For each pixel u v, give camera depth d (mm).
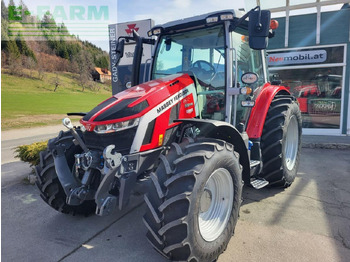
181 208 1996
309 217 3021
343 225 2836
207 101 3262
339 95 7449
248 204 3395
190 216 2002
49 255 2475
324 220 2947
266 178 3609
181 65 3436
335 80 7430
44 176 2904
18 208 3469
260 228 2822
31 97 31172
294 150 4172
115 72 9695
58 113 20453
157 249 2082
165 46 3562
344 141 6523
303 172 4586
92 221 3084
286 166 3701
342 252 2393
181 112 2793
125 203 2285
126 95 2637
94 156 2443
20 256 2467
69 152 2889
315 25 7352
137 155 2387
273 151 3521
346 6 7652
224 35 3100
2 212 3355
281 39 7707
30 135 11125
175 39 3490
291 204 3359
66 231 2881
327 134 7680
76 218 3160
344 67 7262
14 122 15359
